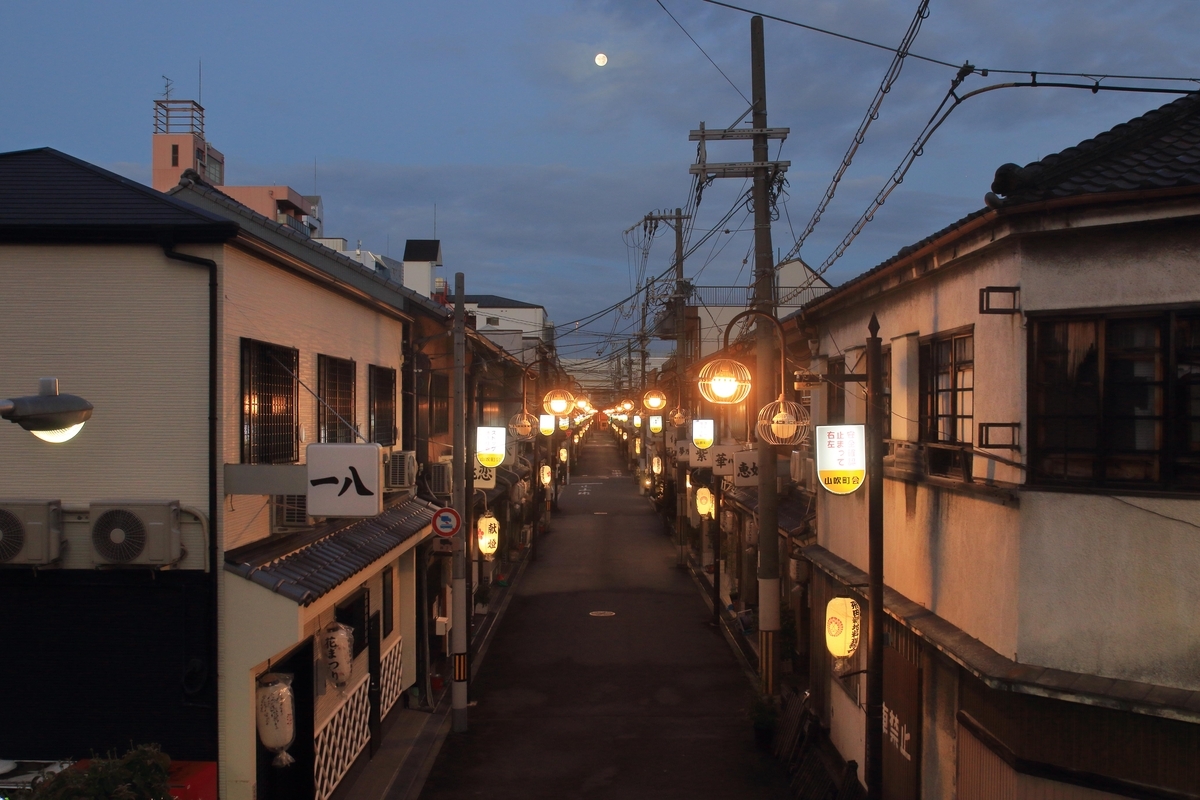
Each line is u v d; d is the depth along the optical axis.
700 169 14.19
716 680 17.66
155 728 8.96
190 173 14.70
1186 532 6.81
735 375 11.70
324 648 11.51
